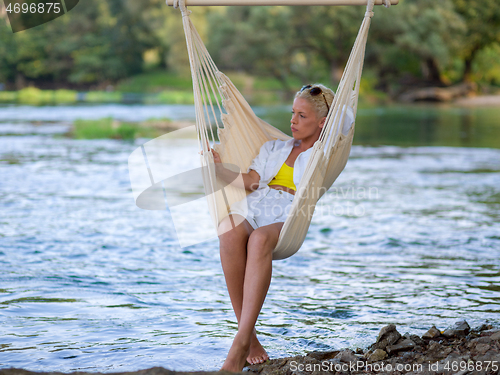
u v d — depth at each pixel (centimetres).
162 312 325
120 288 369
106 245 482
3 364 247
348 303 339
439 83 3894
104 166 1016
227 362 217
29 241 490
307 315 319
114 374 188
